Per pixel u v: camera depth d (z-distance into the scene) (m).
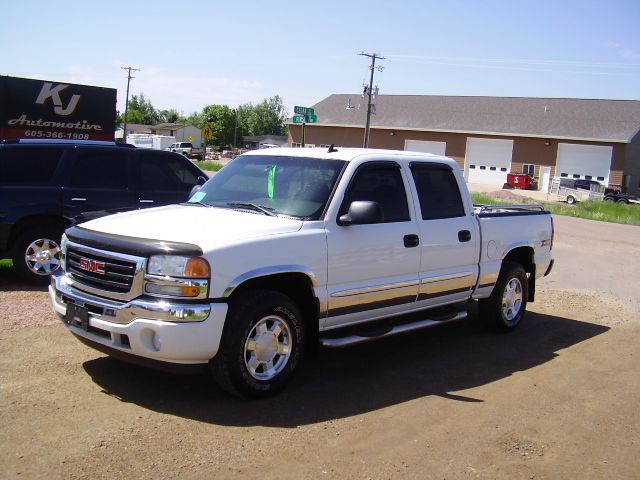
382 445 4.27
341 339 5.35
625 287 11.11
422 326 6.10
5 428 4.11
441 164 6.50
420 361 6.21
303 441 4.22
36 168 8.11
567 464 4.20
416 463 4.05
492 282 7.04
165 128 111.81
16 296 7.43
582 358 6.68
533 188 51.38
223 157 78.62
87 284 4.78
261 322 4.78
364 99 61.91
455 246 6.41
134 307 4.41
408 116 58.09
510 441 4.48
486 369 6.09
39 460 3.73
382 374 5.73
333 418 4.64
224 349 4.58
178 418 4.43
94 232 4.87
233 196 5.78
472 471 4.00
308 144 62.19
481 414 4.93
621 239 19.02
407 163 6.12
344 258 5.31
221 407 4.68
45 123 16.19
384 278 5.71
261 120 147.00
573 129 50.12
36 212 7.95
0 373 5.03
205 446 4.05
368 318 5.73
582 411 5.14
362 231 5.46
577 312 8.98
